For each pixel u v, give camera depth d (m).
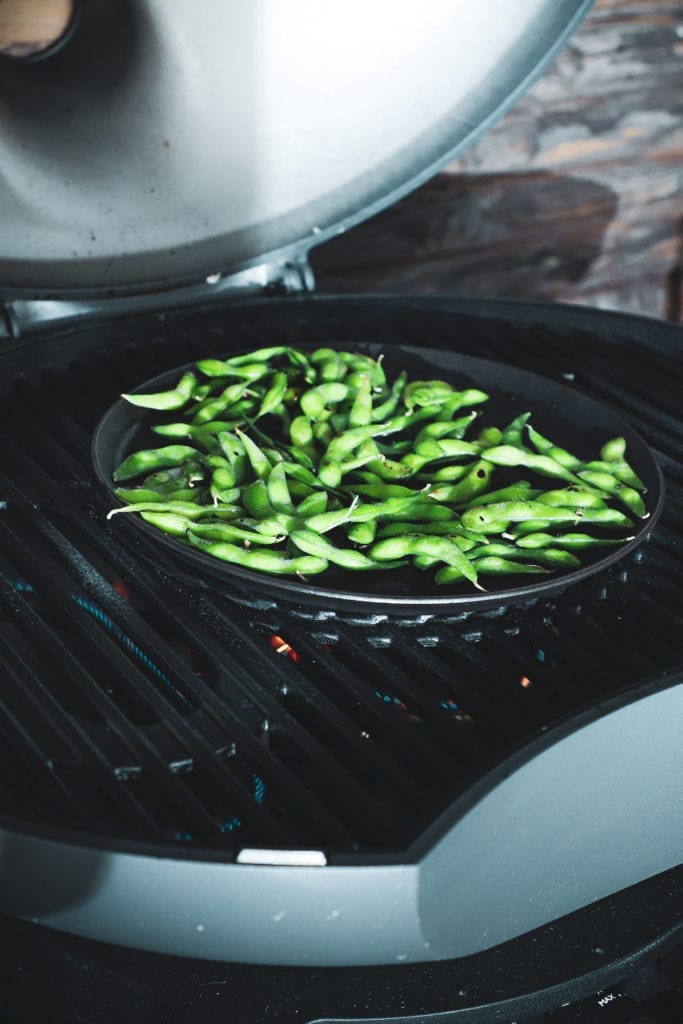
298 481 1.11
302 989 0.82
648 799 0.88
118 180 1.33
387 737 0.95
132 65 1.29
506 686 0.91
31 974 0.84
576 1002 0.95
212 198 1.38
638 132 2.17
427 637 0.96
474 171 2.04
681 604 1.02
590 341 1.47
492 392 1.31
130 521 1.02
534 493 1.11
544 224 2.17
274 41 1.29
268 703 0.88
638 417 1.31
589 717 0.83
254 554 0.98
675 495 1.17
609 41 2.04
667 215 2.30
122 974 0.82
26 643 0.93
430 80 1.36
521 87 1.34
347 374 1.30
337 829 0.78
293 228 1.44
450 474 1.14
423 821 0.76
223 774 0.82
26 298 1.29
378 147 1.40
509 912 0.84
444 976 0.84
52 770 0.81
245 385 1.23
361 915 0.75
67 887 0.77
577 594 1.02
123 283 1.36
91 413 1.25
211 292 1.46
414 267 2.07
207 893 0.74
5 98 1.24
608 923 0.90
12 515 1.08
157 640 0.94
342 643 0.95
